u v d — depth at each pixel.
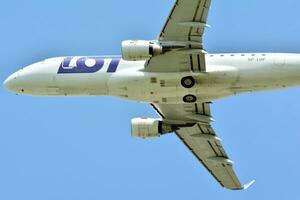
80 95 192.12
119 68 188.00
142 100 187.00
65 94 193.00
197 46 176.88
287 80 183.38
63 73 191.12
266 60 183.50
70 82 190.38
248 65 183.12
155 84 182.12
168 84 182.00
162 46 177.50
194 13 172.38
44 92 194.12
